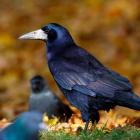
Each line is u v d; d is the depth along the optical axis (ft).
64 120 54.44
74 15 94.17
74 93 44.39
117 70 80.64
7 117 63.16
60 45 45.98
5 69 81.92
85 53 45.60
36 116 32.45
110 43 86.63
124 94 43.47
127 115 52.85
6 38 88.99
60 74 44.91
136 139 41.19
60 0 98.94
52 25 46.39
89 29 89.86
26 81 78.23
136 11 93.20
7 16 95.14
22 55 84.74
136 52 84.94
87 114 44.19
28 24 93.30
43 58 84.02
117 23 90.89
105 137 41.55
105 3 95.71
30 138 32.42
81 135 42.11
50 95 55.16
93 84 43.91
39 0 99.14
